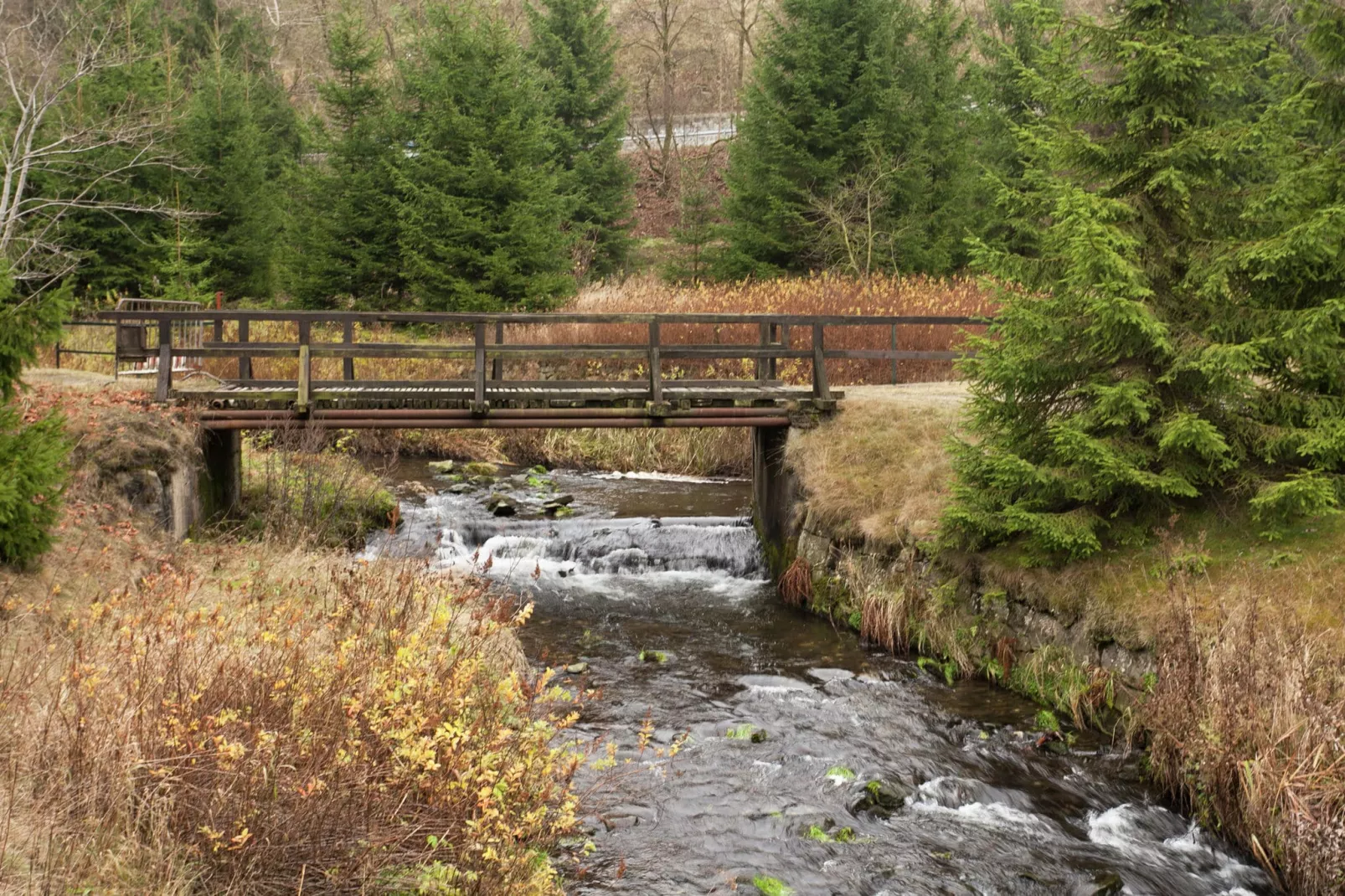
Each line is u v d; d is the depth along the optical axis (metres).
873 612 10.80
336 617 6.75
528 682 7.08
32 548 7.61
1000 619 9.73
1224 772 6.62
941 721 8.64
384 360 20.03
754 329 19.73
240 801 4.63
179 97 24.47
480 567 13.24
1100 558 9.19
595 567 13.70
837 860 6.37
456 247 23.81
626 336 20.55
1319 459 8.66
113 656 5.66
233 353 12.26
